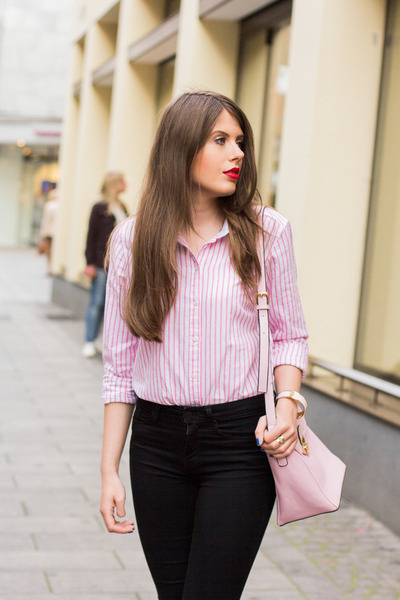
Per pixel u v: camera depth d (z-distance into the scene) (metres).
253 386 2.41
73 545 4.50
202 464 2.41
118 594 3.92
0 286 19.44
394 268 5.98
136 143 12.83
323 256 6.33
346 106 6.27
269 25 8.63
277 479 2.40
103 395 2.59
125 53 12.67
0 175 35.12
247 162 2.47
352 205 6.35
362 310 6.38
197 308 2.38
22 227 35.66
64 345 11.55
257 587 4.05
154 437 2.46
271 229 2.46
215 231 2.46
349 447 5.38
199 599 2.40
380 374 6.07
